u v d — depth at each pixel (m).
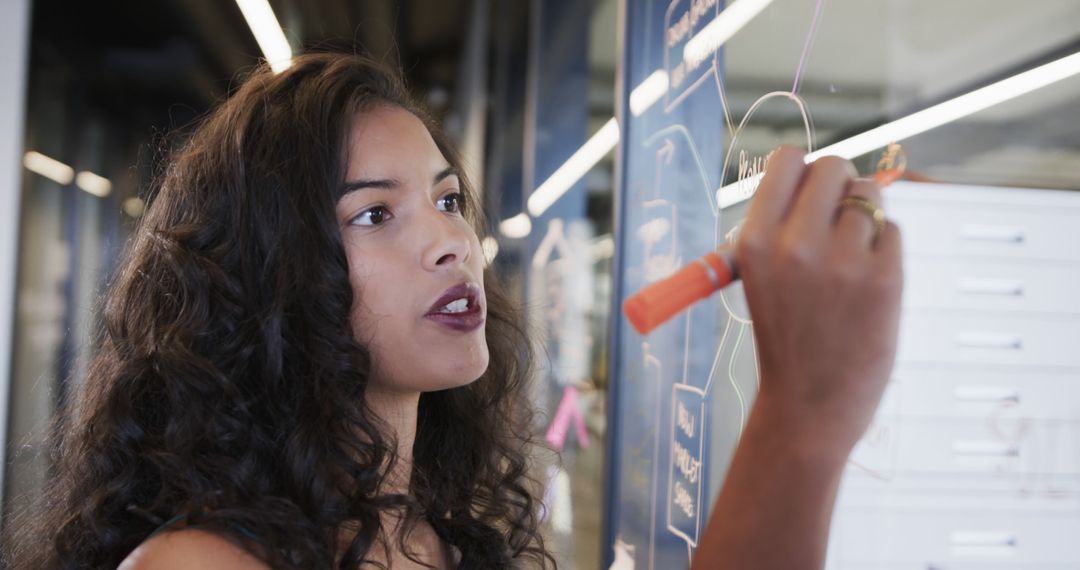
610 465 1.54
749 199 0.91
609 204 3.99
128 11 6.05
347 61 0.87
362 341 0.81
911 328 0.58
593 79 3.96
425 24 6.57
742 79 0.94
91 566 0.83
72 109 5.14
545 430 3.42
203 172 0.88
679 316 1.18
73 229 5.13
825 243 0.46
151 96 6.71
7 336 3.31
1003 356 0.53
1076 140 0.50
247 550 0.72
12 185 3.38
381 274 0.80
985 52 0.55
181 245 0.84
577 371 3.66
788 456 0.49
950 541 0.56
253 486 0.77
